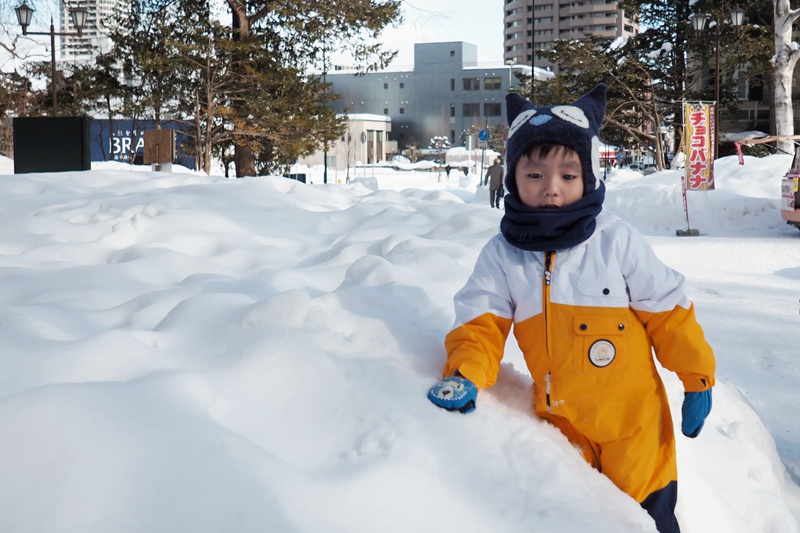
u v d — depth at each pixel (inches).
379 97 4847.4
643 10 1451.8
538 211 86.3
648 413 85.2
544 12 6072.8
